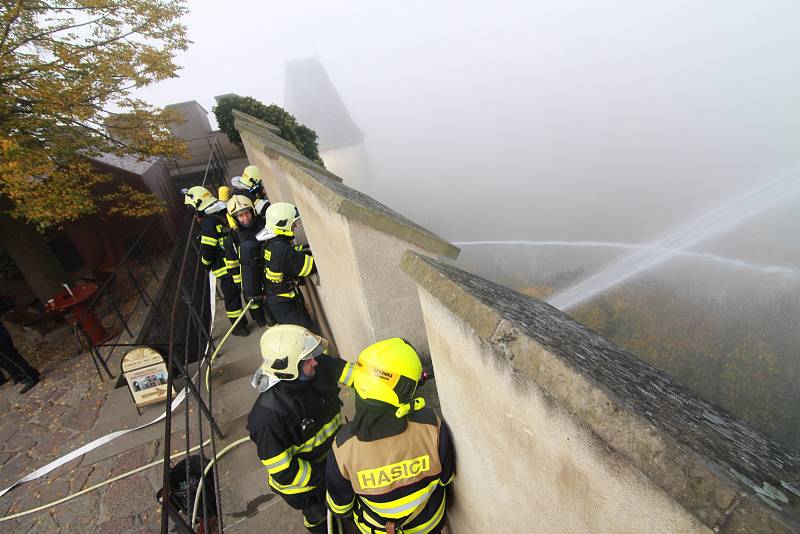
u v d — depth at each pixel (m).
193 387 3.20
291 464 2.12
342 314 3.69
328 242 3.20
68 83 7.82
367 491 1.70
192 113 15.57
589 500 0.97
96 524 3.66
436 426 1.74
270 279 3.85
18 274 12.05
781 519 0.54
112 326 8.64
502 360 1.10
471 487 1.78
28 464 5.01
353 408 3.42
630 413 0.75
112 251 11.29
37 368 7.52
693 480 0.65
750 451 0.82
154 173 11.73
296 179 3.73
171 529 3.47
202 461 2.55
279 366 2.06
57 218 7.90
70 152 7.96
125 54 8.34
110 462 4.22
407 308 2.75
